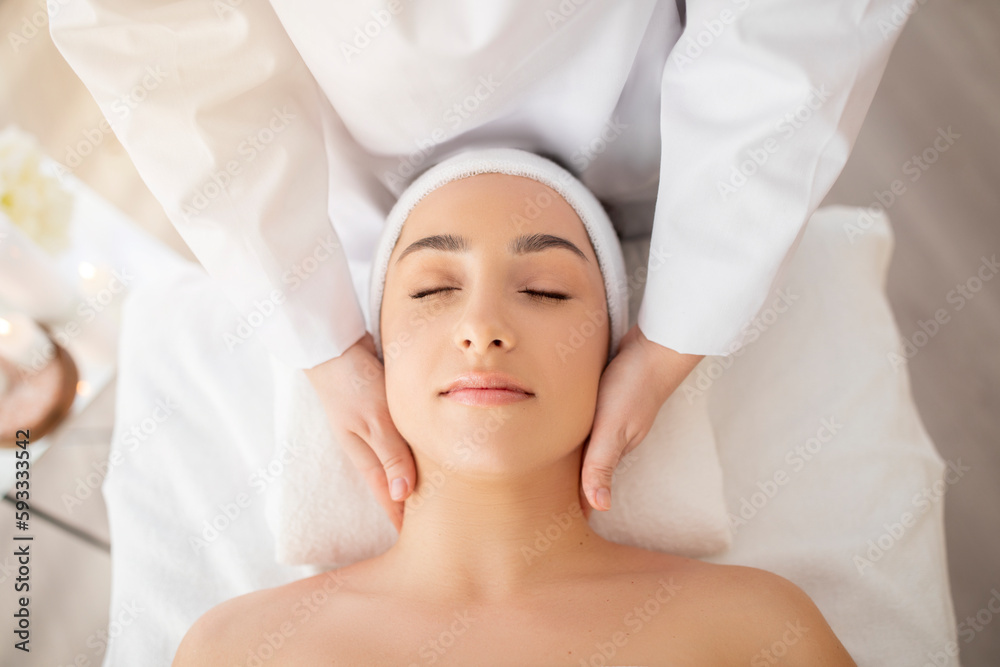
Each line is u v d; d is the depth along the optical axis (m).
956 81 1.95
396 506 1.15
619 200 1.36
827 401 1.35
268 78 1.04
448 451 0.96
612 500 1.21
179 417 1.46
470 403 0.94
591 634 0.93
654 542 1.22
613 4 1.01
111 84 0.97
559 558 1.03
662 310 1.06
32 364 1.53
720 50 0.99
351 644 0.94
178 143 1.01
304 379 1.26
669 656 0.89
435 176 1.11
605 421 1.07
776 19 0.94
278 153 1.05
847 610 1.24
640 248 1.41
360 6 0.97
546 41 1.04
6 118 1.99
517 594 1.00
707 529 1.21
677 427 1.23
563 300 1.03
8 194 1.72
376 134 1.15
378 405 1.11
